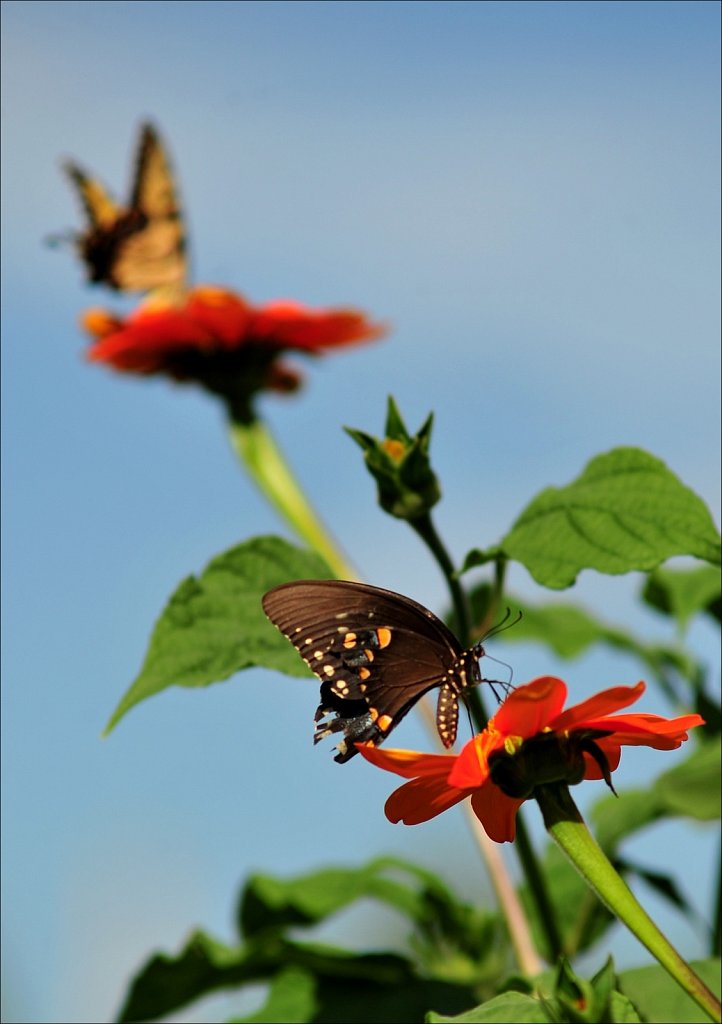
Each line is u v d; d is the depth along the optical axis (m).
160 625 1.19
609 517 1.18
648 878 1.29
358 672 1.18
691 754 1.27
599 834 1.26
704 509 1.18
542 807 1.11
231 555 1.20
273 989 1.26
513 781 1.11
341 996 1.25
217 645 1.19
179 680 1.18
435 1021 1.10
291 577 1.20
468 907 1.29
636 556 1.18
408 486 1.21
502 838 1.12
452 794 1.12
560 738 1.11
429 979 1.25
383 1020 1.24
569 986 1.09
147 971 1.27
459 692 1.18
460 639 1.21
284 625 1.17
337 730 1.18
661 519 1.18
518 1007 1.10
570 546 1.18
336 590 1.18
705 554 1.18
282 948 1.25
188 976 1.27
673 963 1.09
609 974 1.09
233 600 1.19
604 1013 1.09
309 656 1.17
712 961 1.15
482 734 1.11
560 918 1.28
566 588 1.18
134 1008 1.27
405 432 1.22
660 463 1.18
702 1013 1.14
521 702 1.10
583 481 1.19
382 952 1.25
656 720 1.11
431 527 1.21
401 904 1.30
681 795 1.25
